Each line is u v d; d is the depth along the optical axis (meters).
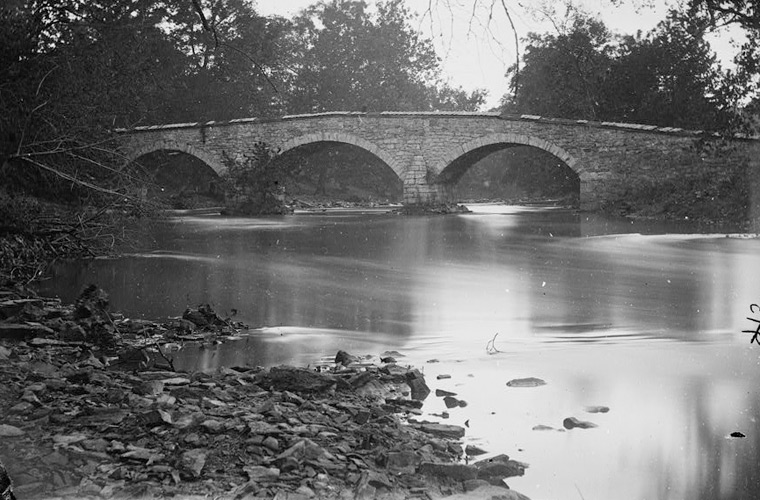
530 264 24.38
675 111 61.03
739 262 24.23
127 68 33.25
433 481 5.84
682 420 7.72
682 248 28.77
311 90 89.88
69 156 23.48
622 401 8.48
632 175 52.00
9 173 23.02
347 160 94.12
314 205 81.38
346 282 20.19
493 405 8.29
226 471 5.63
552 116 65.50
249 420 6.58
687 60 60.56
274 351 11.41
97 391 7.61
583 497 5.77
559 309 15.68
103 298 14.16
